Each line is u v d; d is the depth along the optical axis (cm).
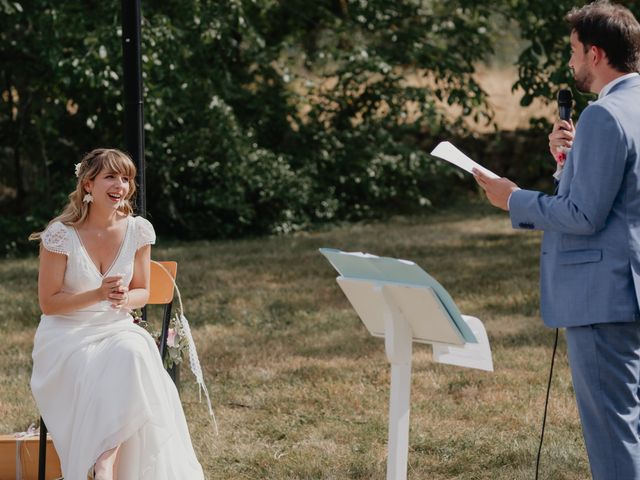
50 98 1315
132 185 406
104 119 1331
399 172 1543
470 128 1705
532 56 1277
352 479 440
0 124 1337
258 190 1429
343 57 1473
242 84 1490
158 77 1223
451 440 487
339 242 1273
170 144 1348
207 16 1262
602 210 317
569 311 330
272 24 1548
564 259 333
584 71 339
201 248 1265
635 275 322
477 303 850
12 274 1073
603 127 318
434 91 1522
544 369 622
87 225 400
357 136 1544
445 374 614
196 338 738
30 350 709
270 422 524
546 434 494
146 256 413
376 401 561
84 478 359
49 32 1179
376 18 1505
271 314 827
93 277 395
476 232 1328
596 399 330
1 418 533
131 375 365
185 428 389
